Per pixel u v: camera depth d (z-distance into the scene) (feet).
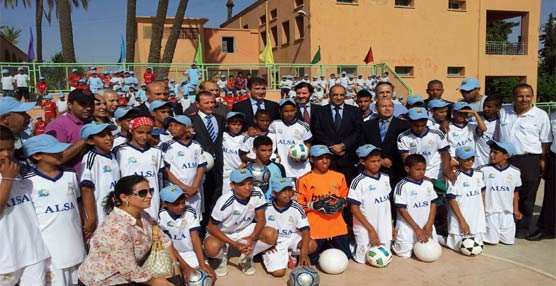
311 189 16.90
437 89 22.29
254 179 16.93
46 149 11.96
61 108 49.93
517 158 18.86
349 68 70.23
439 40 81.46
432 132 18.39
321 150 16.75
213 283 14.70
